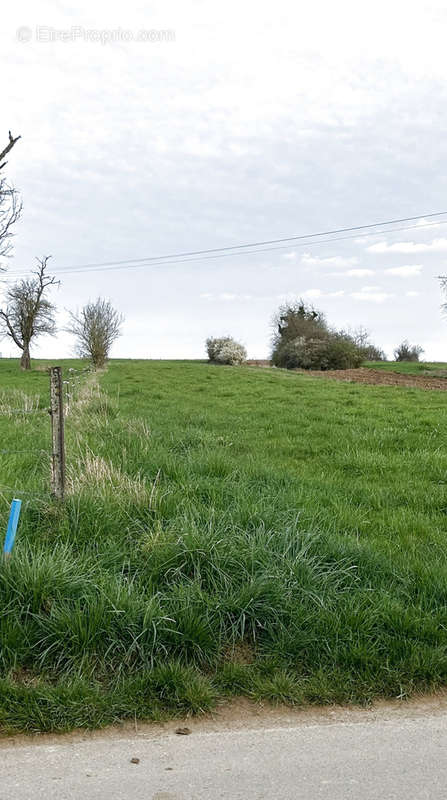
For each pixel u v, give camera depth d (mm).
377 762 3039
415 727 3402
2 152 22188
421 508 7547
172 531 5109
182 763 3002
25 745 3127
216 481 7441
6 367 47781
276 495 7281
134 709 3428
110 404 15789
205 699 3525
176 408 17641
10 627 3797
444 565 5316
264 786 2816
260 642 4156
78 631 3814
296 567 4730
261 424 14320
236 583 4543
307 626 4199
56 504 5387
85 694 3459
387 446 11609
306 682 3795
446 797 2758
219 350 55188
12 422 12227
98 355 41438
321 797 2740
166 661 3840
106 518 5352
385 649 4059
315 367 48344
